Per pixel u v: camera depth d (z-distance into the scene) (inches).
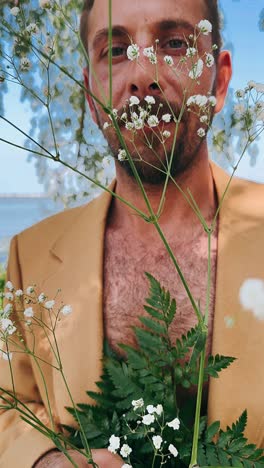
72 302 41.9
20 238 48.8
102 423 32.6
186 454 28.8
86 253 43.3
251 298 36.4
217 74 41.1
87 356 39.8
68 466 32.1
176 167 39.0
